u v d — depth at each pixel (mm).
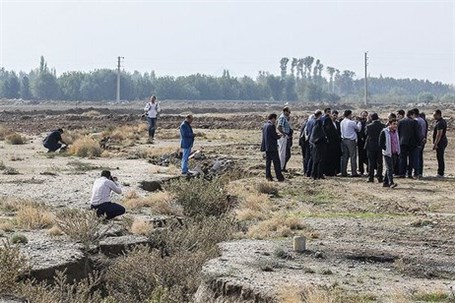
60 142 46531
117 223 21031
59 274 15164
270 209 24312
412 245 18188
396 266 15734
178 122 76250
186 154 33188
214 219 21078
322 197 26703
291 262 16094
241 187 28016
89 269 17312
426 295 13398
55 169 35438
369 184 29844
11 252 15281
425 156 44156
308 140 31953
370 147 30234
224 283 14234
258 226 20281
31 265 15914
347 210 24047
